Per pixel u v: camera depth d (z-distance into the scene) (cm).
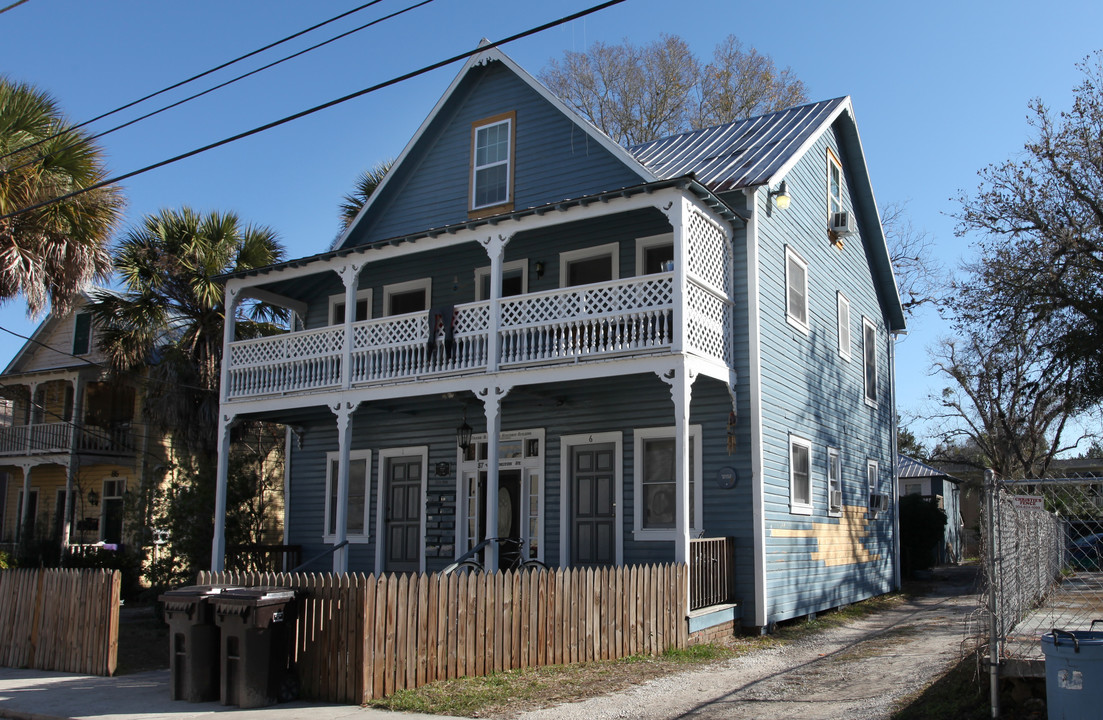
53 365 2894
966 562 3700
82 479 2794
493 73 1823
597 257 1641
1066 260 2342
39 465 2927
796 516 1562
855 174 2106
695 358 1309
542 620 1074
